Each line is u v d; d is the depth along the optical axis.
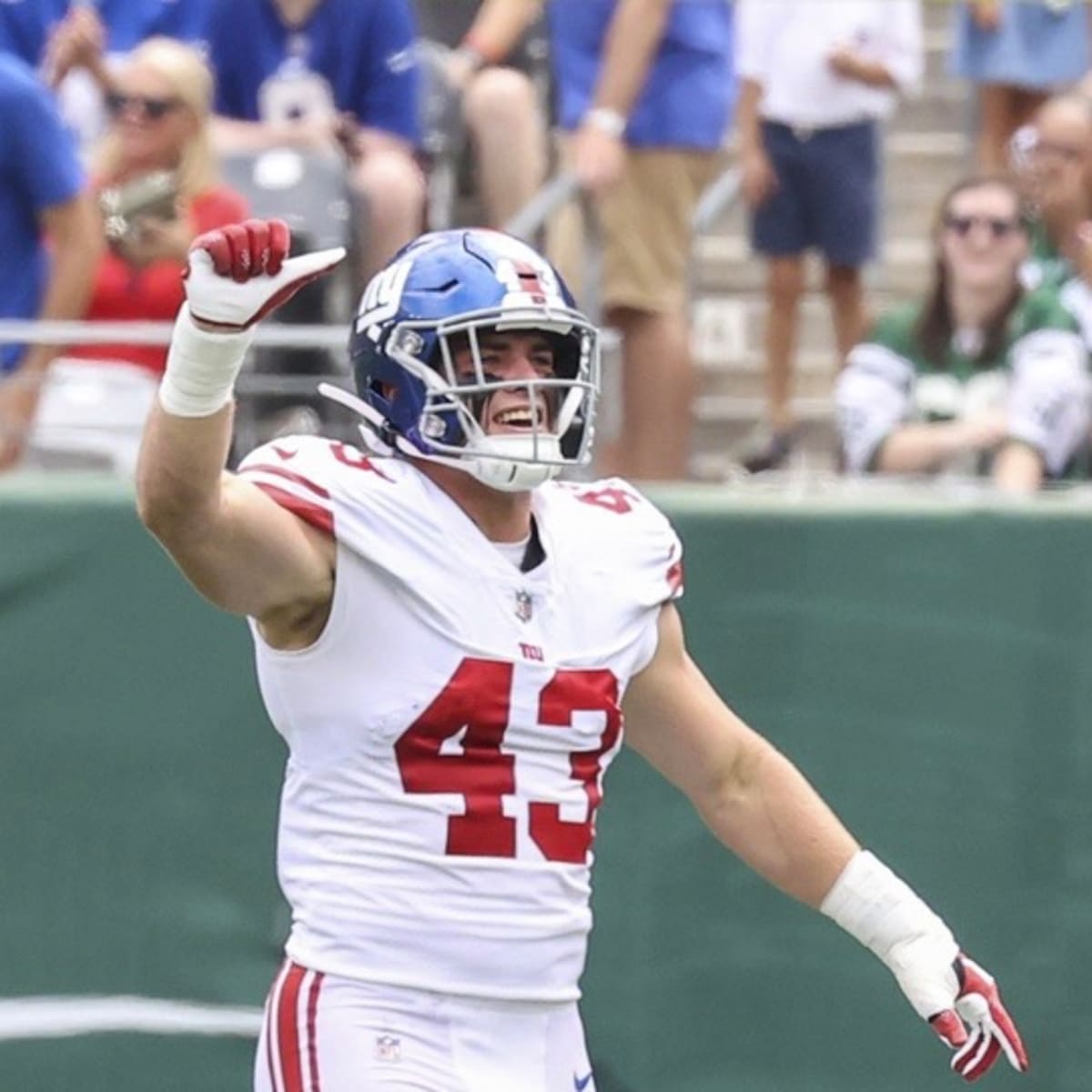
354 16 25.45
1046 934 19.95
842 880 13.85
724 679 19.80
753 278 32.25
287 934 19.28
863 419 23.42
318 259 11.55
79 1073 19.17
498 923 12.47
